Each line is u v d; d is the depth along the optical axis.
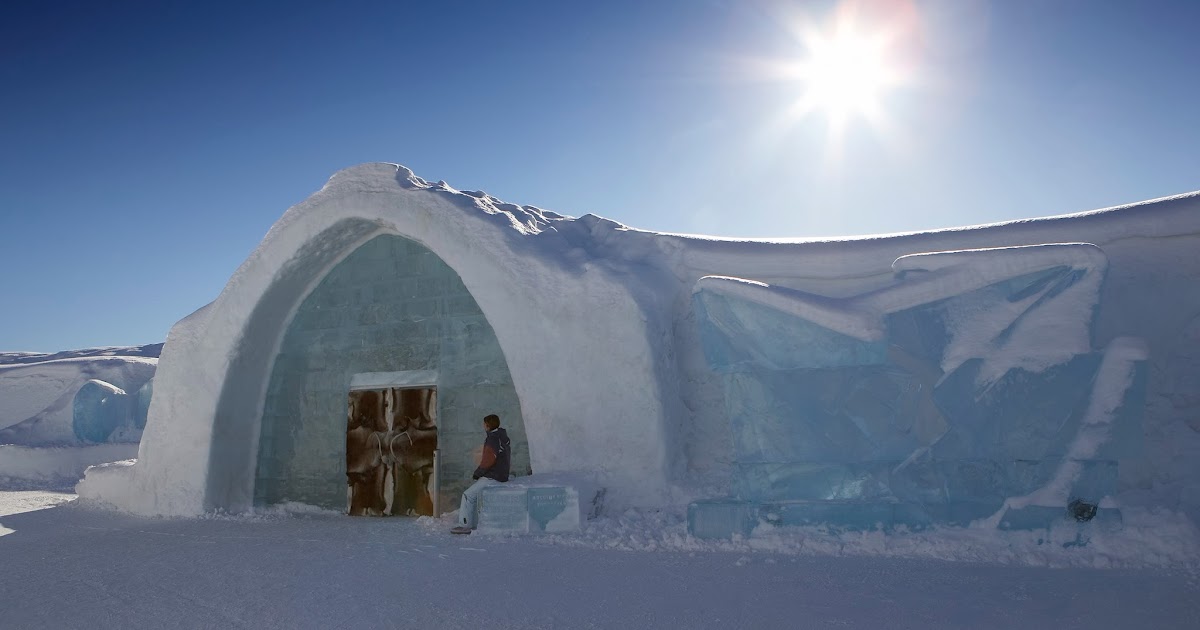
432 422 12.07
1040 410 7.36
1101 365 7.33
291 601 5.82
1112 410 7.16
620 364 10.17
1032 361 7.43
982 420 7.48
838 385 7.87
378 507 12.36
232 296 13.02
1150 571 6.14
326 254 13.04
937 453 7.55
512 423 11.48
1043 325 7.53
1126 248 9.22
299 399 13.30
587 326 10.45
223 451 12.98
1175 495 8.04
